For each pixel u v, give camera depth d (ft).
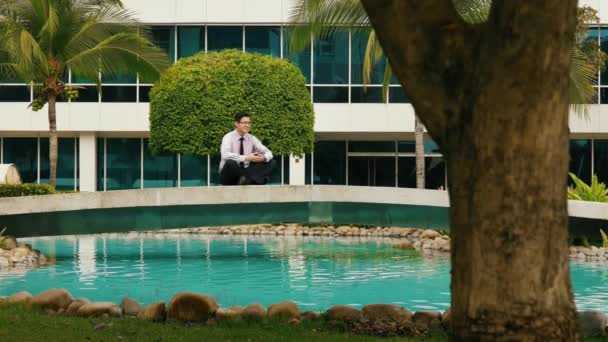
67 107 96.37
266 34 96.99
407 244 58.70
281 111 82.64
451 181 12.94
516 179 12.32
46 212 46.75
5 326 20.49
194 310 22.58
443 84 12.87
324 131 96.68
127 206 46.32
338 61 96.63
